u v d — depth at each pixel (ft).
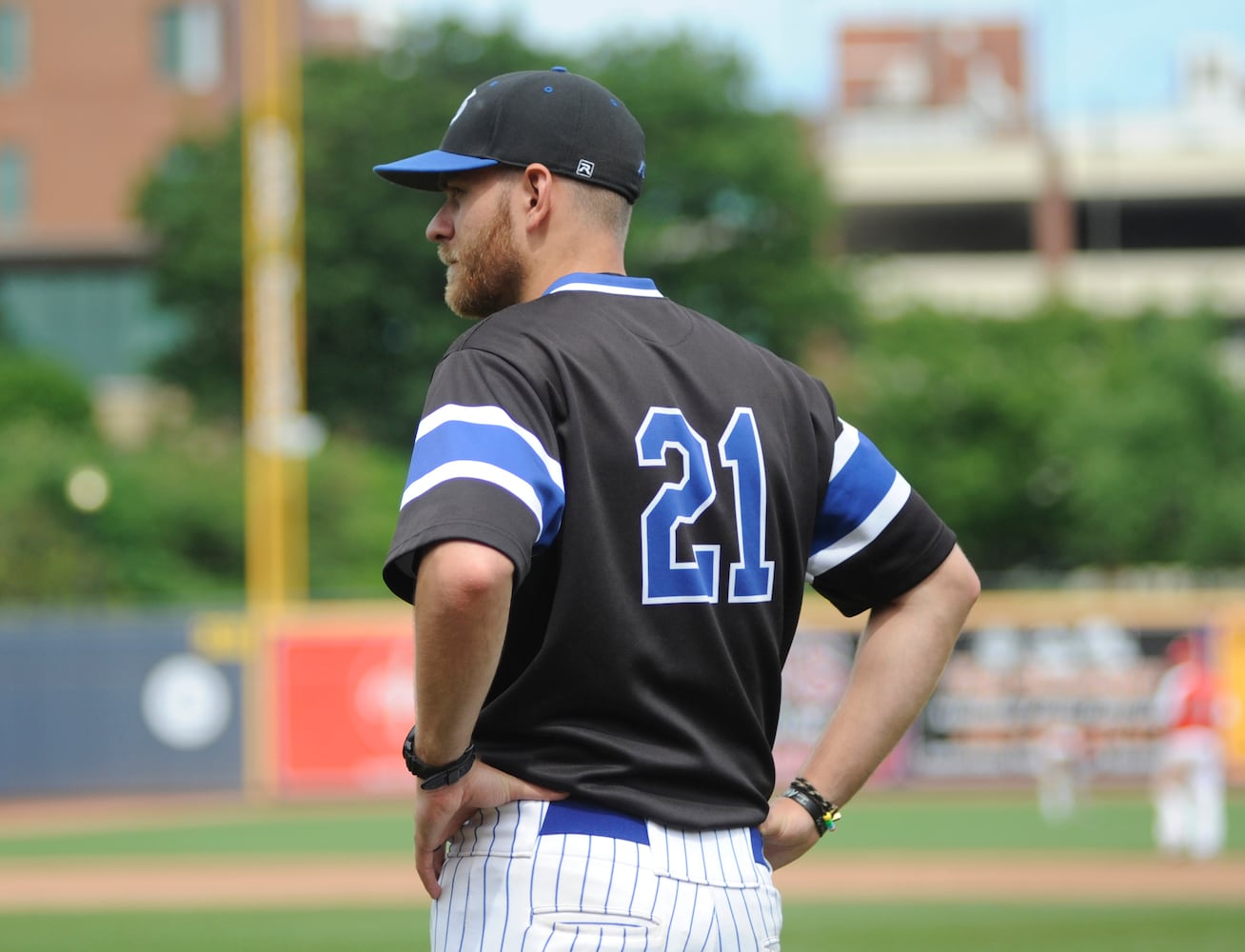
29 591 343.26
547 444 26.63
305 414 472.85
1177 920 141.28
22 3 616.80
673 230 511.40
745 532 28.53
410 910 152.87
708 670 27.78
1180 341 446.60
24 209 615.16
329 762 291.99
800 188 508.12
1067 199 628.69
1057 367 505.25
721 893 27.30
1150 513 430.61
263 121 322.34
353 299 466.70
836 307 517.14
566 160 29.22
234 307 495.82
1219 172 624.18
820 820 30.60
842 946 125.70
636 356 28.12
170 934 137.28
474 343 27.68
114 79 614.34
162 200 513.04
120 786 287.48
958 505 479.00
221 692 292.20
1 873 190.90
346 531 391.04
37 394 443.73
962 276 620.90
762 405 29.45
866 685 30.94
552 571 26.94
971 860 196.03
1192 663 199.52
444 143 29.96
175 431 461.37
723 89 511.40
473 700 25.32
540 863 26.45
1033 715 296.10
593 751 26.94
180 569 374.22
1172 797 196.85
